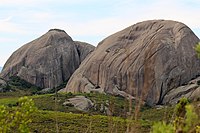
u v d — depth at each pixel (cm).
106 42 13450
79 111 9256
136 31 12900
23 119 694
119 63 12044
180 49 11631
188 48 11719
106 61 12475
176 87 11012
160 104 10738
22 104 702
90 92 11881
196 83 10769
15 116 691
